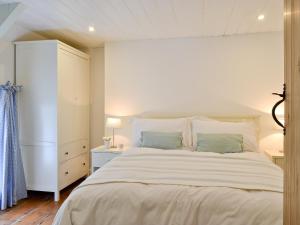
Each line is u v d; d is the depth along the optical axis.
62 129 3.52
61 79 3.49
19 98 3.46
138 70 3.97
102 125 4.42
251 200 1.63
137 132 3.65
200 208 1.66
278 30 3.52
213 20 3.10
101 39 3.94
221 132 3.31
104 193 1.80
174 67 3.87
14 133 3.21
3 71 3.24
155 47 3.91
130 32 3.59
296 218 0.87
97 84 4.43
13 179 3.14
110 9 2.75
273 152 3.33
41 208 3.10
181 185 1.85
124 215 1.72
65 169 3.61
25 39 3.55
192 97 3.82
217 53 3.74
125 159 2.62
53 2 2.56
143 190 1.81
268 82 3.60
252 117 3.61
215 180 1.95
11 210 3.03
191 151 3.13
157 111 3.93
